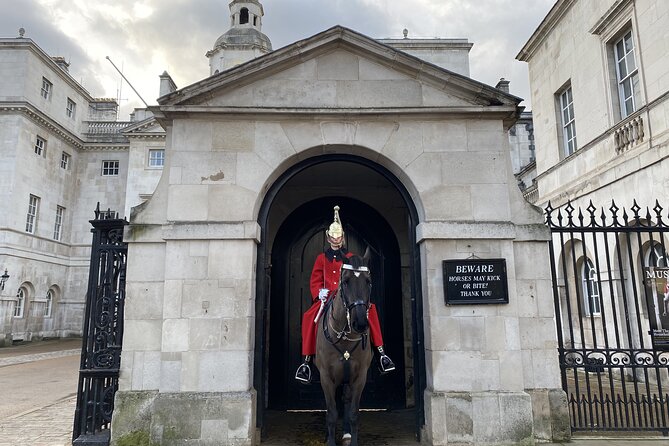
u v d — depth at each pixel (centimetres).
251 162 652
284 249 906
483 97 670
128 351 608
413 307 678
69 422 747
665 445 575
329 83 679
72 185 3269
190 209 636
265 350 834
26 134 2769
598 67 1289
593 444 582
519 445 580
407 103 677
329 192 925
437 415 589
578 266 1336
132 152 3052
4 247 2572
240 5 3294
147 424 589
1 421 758
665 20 1030
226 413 580
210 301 611
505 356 609
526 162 2489
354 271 507
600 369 619
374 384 852
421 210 661
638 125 1073
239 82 667
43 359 1881
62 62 3450
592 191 1251
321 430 692
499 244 637
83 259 3203
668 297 618
